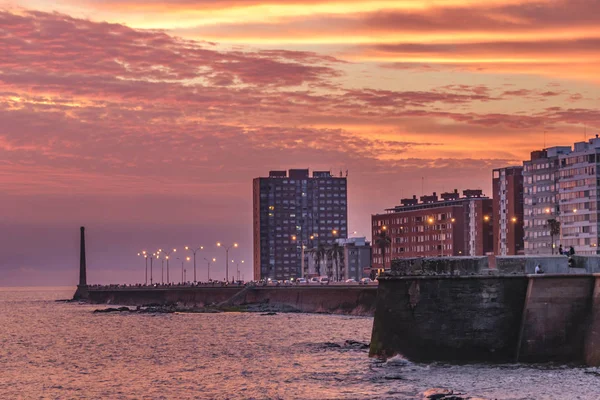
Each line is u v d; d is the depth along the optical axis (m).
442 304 112.62
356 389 103.50
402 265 116.50
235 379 120.88
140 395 110.81
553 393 94.62
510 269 109.75
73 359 160.38
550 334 107.94
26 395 114.31
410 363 114.94
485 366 110.12
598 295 106.06
